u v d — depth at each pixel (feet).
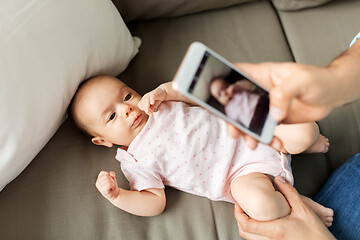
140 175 3.15
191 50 1.97
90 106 3.23
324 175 3.27
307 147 3.00
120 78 3.72
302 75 1.88
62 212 3.00
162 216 3.06
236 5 4.11
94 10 3.15
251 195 2.85
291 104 2.12
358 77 2.01
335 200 2.94
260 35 3.89
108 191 2.91
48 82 2.79
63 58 2.88
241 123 2.02
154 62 3.80
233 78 2.05
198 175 3.13
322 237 2.62
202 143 3.16
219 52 3.80
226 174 3.12
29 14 2.75
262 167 3.05
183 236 2.95
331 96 2.00
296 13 3.99
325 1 3.84
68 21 2.93
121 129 3.24
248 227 2.78
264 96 2.09
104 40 3.21
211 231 2.97
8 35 2.64
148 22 4.09
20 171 2.90
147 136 3.24
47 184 3.10
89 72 3.21
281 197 2.82
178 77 1.92
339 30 3.79
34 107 2.71
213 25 3.99
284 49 3.80
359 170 2.94
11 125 2.59
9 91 2.57
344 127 3.35
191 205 3.12
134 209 2.99
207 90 1.97
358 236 2.72
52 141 3.33
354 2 3.92
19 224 2.93
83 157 3.28
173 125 3.25
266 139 2.08
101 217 3.00
